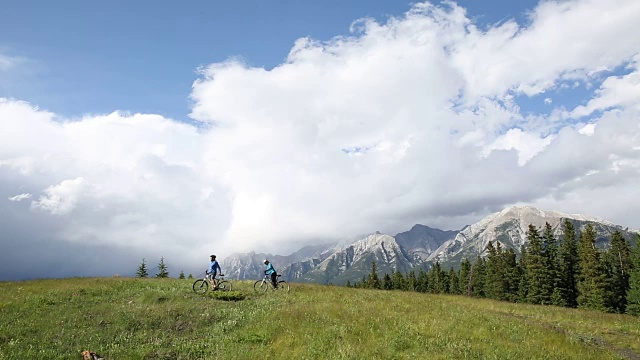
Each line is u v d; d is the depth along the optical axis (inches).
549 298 3331.7
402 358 568.1
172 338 657.6
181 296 944.3
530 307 1353.3
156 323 721.0
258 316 772.0
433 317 838.5
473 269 4650.6
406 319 789.9
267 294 1071.6
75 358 560.1
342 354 564.4
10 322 701.3
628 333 927.7
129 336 653.9
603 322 1063.6
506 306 1342.3
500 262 4018.2
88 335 649.6
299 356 565.6
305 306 863.7
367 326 714.2
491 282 4074.8
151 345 617.9
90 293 987.3
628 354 730.2
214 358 571.2
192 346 618.5
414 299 1227.9
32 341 611.8
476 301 1481.3
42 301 863.1
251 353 581.0
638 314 2773.1
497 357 593.9
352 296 1143.6
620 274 3449.8
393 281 5782.5
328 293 1162.6
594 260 3021.7
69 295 942.4
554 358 619.2
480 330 743.1
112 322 717.3
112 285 1131.9
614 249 3698.3
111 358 561.9
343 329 684.1
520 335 743.7
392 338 652.1
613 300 2945.4
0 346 582.9
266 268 1167.6
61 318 731.4
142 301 884.6
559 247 3750.0
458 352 604.1
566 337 765.9
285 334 657.6
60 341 616.1
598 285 2965.1
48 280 1249.4
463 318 854.5
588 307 2984.7
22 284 1127.6
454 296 1668.3
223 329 702.5
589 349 705.6
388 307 927.0
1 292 961.5
